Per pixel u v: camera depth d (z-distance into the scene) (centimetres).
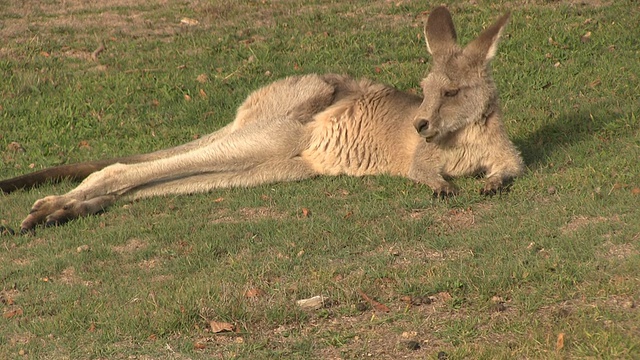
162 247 1041
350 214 1094
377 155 1256
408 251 980
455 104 1138
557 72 1583
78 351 799
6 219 1168
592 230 963
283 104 1305
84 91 1631
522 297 836
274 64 1722
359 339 796
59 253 1048
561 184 1124
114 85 1655
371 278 905
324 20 1928
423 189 1167
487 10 1903
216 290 886
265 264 955
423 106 1138
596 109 1380
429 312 836
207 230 1073
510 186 1144
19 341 828
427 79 1152
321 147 1274
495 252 943
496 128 1169
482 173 1202
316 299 862
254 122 1276
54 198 1162
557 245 940
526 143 1315
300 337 807
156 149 1431
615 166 1158
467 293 861
